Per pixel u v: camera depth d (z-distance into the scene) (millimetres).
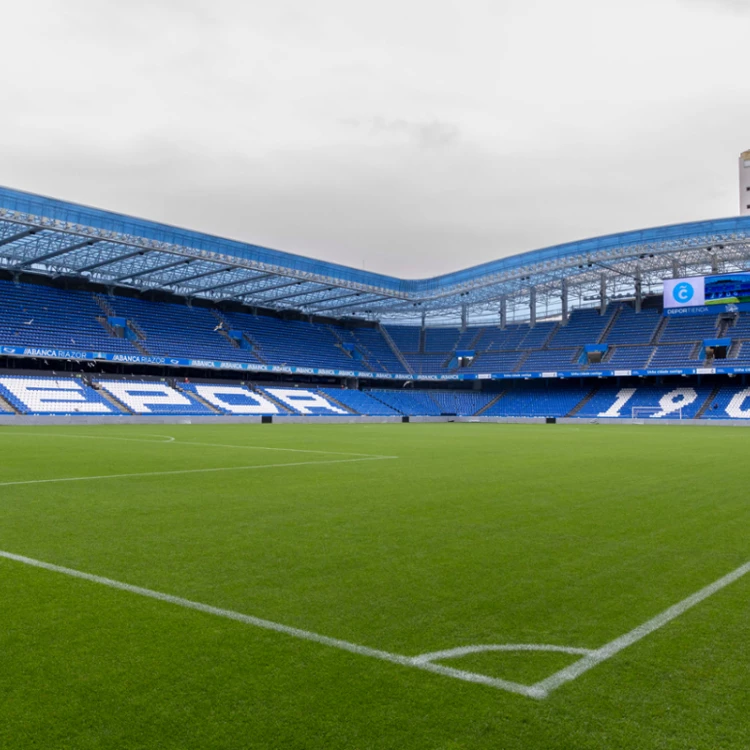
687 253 57219
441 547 7828
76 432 33719
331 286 60375
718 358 60562
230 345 63750
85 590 6035
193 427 41344
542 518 9750
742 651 4691
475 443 27578
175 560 7160
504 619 5312
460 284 65062
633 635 4977
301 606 5609
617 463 18469
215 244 48750
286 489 12742
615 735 3562
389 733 3568
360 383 74812
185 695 3973
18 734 3549
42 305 54969
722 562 7199
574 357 67938
